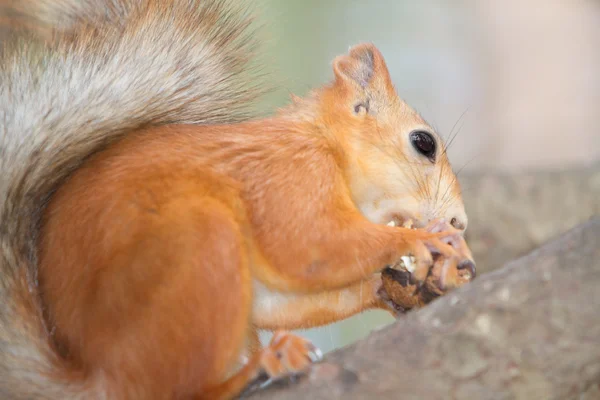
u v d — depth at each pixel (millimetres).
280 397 1773
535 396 1766
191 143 1818
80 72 1832
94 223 1795
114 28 1847
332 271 1817
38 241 1804
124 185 1801
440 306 1775
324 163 1834
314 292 1819
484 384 1766
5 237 1804
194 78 1850
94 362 1786
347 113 1854
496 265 1999
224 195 1814
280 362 1785
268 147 1828
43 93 1825
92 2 1849
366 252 1817
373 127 1854
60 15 1846
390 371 1769
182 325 1786
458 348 1768
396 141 1854
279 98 1922
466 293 1775
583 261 1771
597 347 1766
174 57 1848
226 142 1823
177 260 1789
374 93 1859
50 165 1815
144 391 1784
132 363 1784
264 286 1829
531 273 1773
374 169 1851
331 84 1867
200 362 1786
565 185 2010
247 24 1872
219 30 1865
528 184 2012
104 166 1807
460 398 1766
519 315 1769
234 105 1863
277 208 1819
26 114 1821
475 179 2018
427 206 1852
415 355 1770
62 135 1819
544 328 1767
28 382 1787
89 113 1825
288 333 1794
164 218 1795
